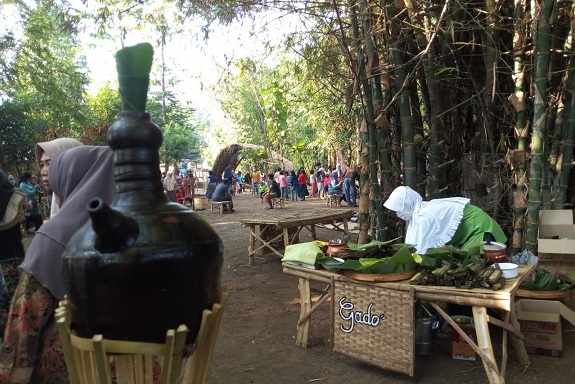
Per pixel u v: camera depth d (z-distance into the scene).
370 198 5.95
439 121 5.92
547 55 4.20
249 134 27.28
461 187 6.25
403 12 5.11
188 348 1.39
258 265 7.86
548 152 5.30
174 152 25.11
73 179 1.93
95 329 1.30
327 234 10.76
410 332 3.27
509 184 5.61
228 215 15.88
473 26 5.10
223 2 5.87
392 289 3.35
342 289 3.66
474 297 3.03
